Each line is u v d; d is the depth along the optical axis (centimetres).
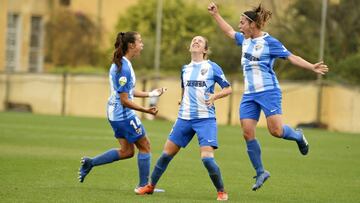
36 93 12744
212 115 3384
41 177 4022
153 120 11231
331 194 3744
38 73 12725
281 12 11069
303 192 3791
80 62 15275
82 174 3644
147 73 12325
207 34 13412
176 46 13450
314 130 10031
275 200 3466
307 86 10619
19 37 15400
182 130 3419
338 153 6350
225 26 3691
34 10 15588
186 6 13775
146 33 14000
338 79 10944
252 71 3491
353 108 10275
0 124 8694
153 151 5956
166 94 11550
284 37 11038
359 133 9794
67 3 15638
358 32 11038
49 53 15438
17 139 6612
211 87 3400
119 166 4662
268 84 3469
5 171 4238
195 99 3384
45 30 15575
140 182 3544
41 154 5316
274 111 3472
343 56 11031
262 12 3475
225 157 5634
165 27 13625
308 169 4956
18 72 12912
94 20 15288
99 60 15088
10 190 3478
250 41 3503
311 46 11075
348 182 4294
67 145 6191
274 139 7912
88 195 3403
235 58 12200
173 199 3353
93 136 7269
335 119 10444
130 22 14375
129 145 3603
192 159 5344
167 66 12850
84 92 12312
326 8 10575
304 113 10656
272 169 4888
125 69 3453
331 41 11044
